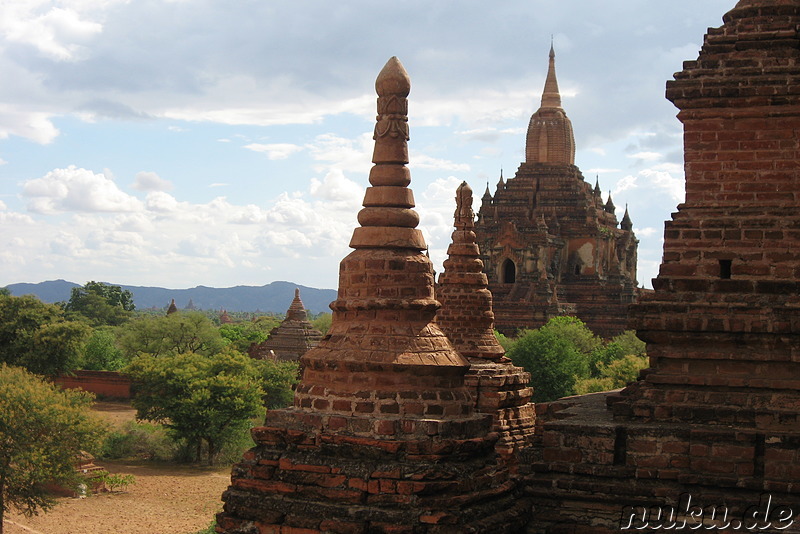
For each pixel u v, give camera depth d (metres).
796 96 18.97
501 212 151.25
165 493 75.44
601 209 158.88
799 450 17.52
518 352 100.88
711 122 19.48
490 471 17.50
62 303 195.50
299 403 17.80
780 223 18.77
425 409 17.08
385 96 18.48
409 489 16.31
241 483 17.45
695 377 18.69
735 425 18.22
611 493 18.12
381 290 17.72
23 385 65.19
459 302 34.84
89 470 74.06
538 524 18.47
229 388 88.62
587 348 119.00
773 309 18.31
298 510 16.75
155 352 142.12
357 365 17.20
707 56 19.86
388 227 18.11
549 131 153.50
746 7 19.97
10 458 61.31
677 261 19.19
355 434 16.95
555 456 18.73
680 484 17.89
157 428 97.75
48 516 66.38
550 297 140.50
